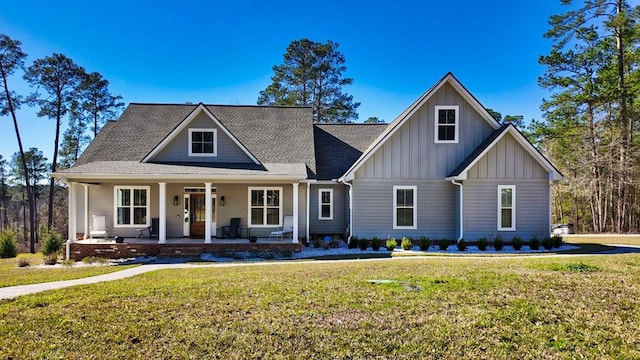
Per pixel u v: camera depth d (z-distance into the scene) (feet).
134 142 61.46
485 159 51.90
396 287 23.68
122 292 23.58
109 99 115.14
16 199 177.17
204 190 58.29
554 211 115.75
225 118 68.33
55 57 100.99
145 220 57.72
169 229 57.52
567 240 60.18
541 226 51.70
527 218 51.83
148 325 17.44
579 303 20.24
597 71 87.10
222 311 19.36
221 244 49.85
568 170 98.89
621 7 80.23
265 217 58.34
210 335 16.29
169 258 48.65
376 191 54.60
